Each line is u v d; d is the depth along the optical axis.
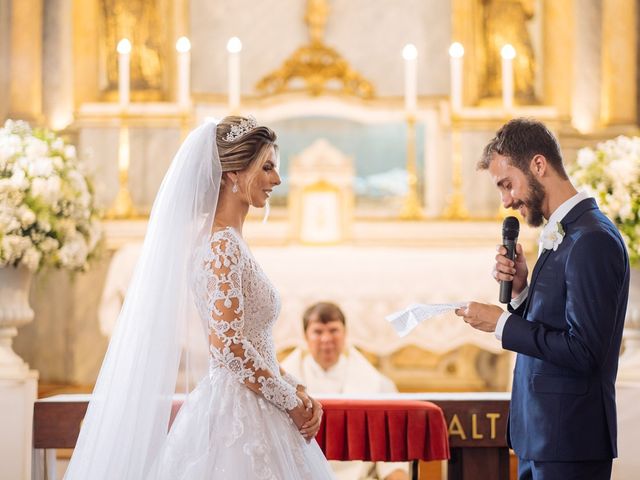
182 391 2.82
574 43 8.66
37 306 8.16
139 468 2.75
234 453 2.70
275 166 2.98
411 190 7.92
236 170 2.89
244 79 8.71
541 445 2.64
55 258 4.18
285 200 8.35
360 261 6.72
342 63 8.65
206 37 8.75
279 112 8.52
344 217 7.37
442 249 7.41
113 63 8.57
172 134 8.22
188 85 8.36
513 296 3.03
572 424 2.61
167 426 2.78
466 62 8.64
